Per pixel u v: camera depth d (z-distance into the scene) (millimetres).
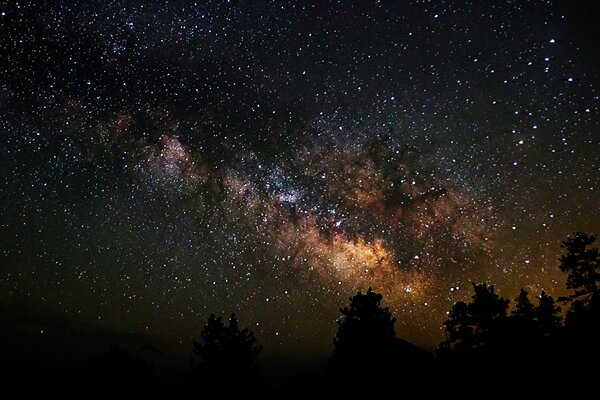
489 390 8438
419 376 8797
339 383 8812
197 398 9047
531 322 8914
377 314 9094
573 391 7895
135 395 9039
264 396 9281
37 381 9266
